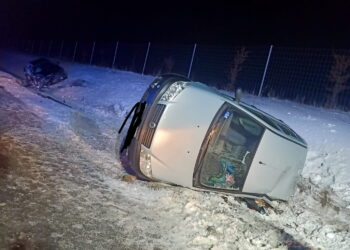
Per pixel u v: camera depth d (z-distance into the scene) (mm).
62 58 35750
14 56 37969
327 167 8711
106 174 7648
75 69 27625
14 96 15500
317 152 9477
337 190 7883
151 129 6859
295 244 5828
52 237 4676
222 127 6793
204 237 5488
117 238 5004
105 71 26078
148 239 5156
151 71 25312
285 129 7875
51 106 14820
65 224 5078
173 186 7480
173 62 23484
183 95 7016
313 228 6605
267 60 17922
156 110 6949
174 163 6754
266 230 6176
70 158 8258
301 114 13188
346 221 7039
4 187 5828
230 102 7066
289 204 7531
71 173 7234
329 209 7457
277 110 13656
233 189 6930
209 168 6957
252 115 7094
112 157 9055
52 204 5609
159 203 6531
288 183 7238
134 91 18562
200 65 22031
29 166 7074
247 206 7168
